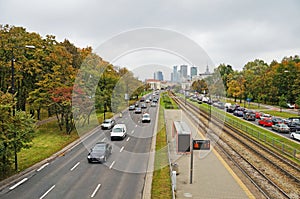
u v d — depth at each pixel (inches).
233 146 1099.3
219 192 618.5
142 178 713.6
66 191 630.5
